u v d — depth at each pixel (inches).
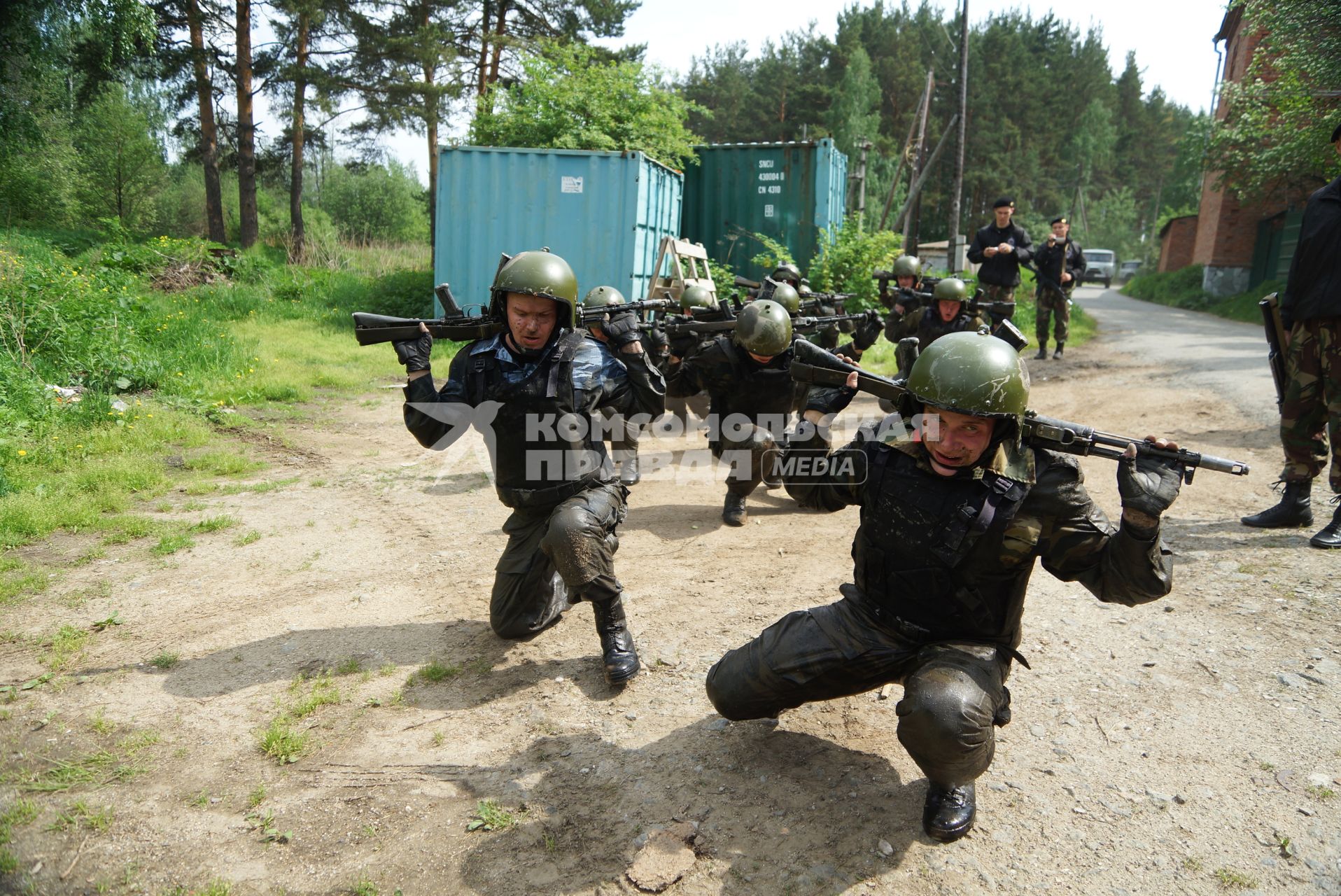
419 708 129.6
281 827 102.7
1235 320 955.3
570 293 129.3
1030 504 94.8
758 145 606.9
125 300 399.5
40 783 110.0
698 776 112.2
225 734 122.0
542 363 133.0
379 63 1050.7
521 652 147.9
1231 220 1143.6
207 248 726.5
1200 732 118.7
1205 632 147.0
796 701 111.1
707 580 180.2
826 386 105.2
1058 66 2886.3
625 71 628.1
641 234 493.7
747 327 192.4
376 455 285.3
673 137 614.2
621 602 137.3
